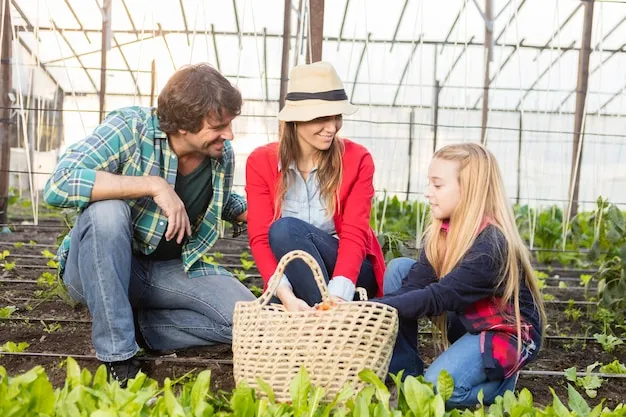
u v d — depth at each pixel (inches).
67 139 504.1
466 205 97.3
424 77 502.0
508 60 467.8
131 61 459.8
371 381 82.0
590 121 472.4
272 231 106.7
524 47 460.1
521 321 97.6
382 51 479.8
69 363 81.7
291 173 112.4
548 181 476.1
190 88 104.3
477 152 98.9
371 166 113.6
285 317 87.9
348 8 426.6
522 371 122.3
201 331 121.0
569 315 170.7
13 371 114.6
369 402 80.4
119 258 103.8
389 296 101.8
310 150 112.3
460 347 96.4
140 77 482.0
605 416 80.7
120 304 104.2
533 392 114.3
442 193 98.5
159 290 119.3
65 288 152.6
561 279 231.8
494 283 95.3
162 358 119.3
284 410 78.7
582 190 481.1
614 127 470.6
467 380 94.7
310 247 105.7
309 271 103.3
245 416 78.4
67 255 117.4
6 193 287.4
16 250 229.9
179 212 108.2
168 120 107.7
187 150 112.3
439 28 456.1
